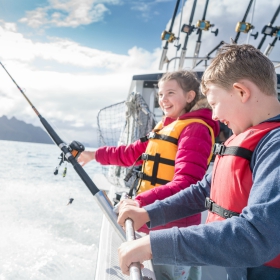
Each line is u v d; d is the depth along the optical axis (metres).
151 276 0.99
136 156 1.89
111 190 2.53
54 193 5.45
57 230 3.20
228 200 0.83
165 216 1.04
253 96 0.75
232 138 0.95
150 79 3.13
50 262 2.29
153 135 1.58
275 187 0.60
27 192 5.32
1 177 6.79
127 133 2.79
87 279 2.02
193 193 1.10
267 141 0.70
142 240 0.71
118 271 1.00
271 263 0.77
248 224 0.61
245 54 0.76
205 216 2.13
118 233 1.07
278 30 3.33
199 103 1.59
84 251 2.57
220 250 0.63
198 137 1.33
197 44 3.84
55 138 1.41
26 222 3.40
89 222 3.56
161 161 1.48
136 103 2.63
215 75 0.80
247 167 0.78
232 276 0.88
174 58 3.63
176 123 1.50
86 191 5.95
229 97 0.78
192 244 0.66
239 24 3.57
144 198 1.17
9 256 2.38
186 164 1.27
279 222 0.58
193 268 1.56
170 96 1.61
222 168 0.89
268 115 0.76
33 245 2.68
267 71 0.75
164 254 0.68
